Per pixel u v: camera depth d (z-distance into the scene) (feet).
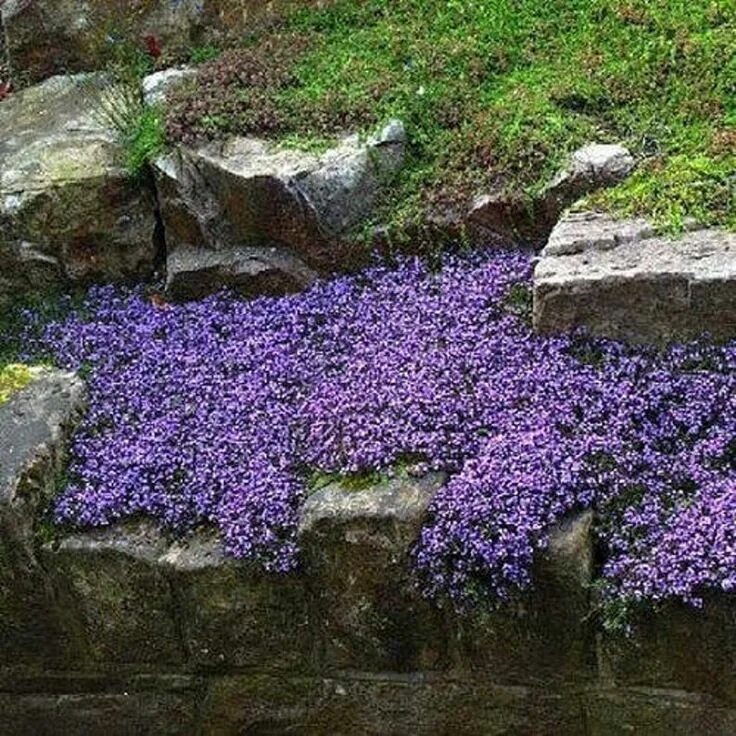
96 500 11.60
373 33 16.14
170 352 13.38
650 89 14.05
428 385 11.55
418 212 13.58
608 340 11.72
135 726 12.03
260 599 11.07
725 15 14.93
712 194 12.28
